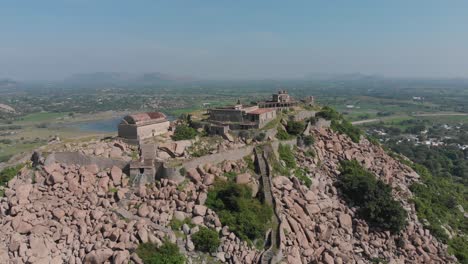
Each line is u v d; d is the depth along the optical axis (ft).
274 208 333.83
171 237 284.61
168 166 330.34
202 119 481.05
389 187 404.16
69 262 262.67
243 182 348.79
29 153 371.56
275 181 363.15
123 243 270.46
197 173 338.75
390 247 355.36
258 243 305.32
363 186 382.22
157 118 424.46
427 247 361.30
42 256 261.85
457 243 392.88
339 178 413.18
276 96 594.24
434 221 408.05
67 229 280.92
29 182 323.57
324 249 327.88
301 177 391.86
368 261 333.83
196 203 318.24
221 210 316.81
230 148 392.06
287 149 426.92
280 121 473.67
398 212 363.15
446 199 477.36
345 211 373.40
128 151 368.68
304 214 345.10
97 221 289.74
